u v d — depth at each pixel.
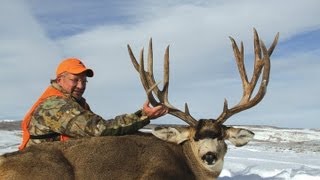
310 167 5.48
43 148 2.80
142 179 2.93
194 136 3.07
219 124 3.12
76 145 2.87
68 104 2.99
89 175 2.81
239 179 4.21
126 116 3.01
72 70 3.09
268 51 3.29
